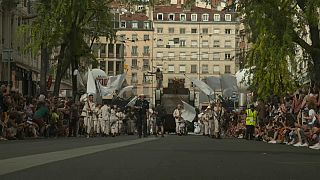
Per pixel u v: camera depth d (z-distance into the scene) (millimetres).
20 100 25234
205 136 37781
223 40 138750
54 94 34344
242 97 41094
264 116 28969
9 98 22594
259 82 29359
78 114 31547
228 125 40594
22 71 49750
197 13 139125
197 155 13281
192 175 8391
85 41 36031
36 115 26359
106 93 40562
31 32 32125
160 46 137500
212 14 138750
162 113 35000
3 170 8758
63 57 34125
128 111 43906
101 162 10539
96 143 20000
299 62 26188
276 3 21594
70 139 25078
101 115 33906
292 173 8945
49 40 31766
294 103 22453
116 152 13938
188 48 138875
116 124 35344
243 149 17016
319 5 19719
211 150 15930
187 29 138875
